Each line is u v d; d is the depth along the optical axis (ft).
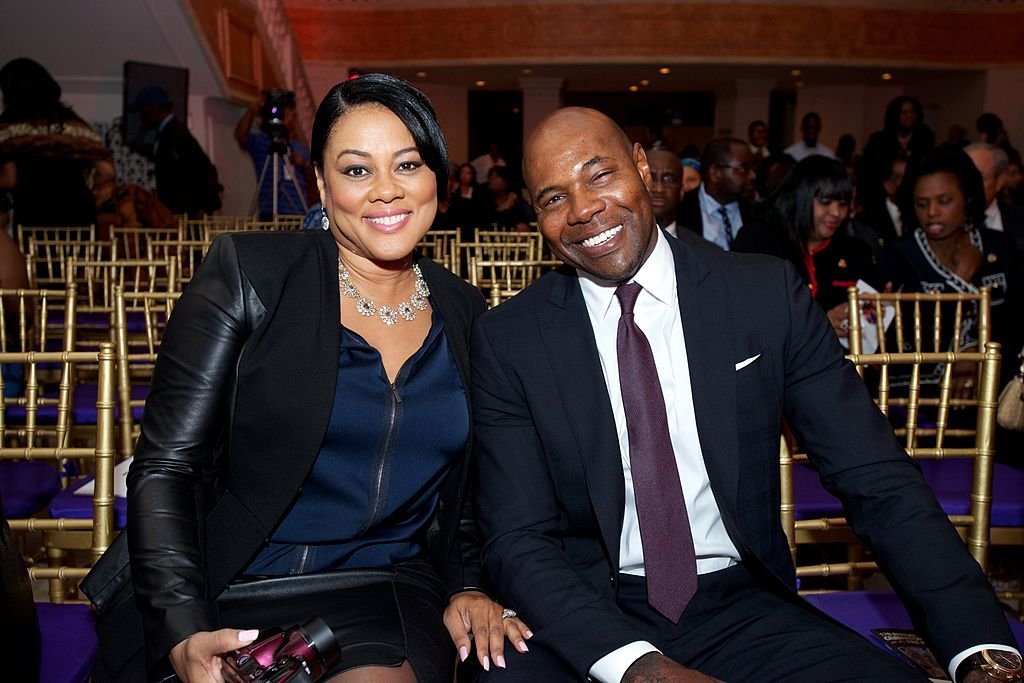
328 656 4.04
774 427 5.08
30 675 4.12
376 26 43.27
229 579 4.81
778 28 41.39
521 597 4.82
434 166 5.01
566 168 4.87
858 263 11.64
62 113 18.86
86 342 12.80
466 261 18.03
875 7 41.24
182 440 4.72
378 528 5.16
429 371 5.17
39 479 7.77
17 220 18.51
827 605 5.89
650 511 4.84
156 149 24.49
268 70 33.60
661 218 11.84
